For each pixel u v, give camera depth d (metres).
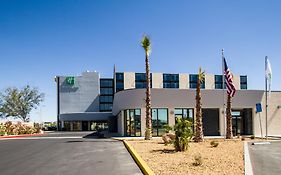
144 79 91.31
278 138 28.77
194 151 15.62
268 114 34.66
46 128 86.44
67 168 11.84
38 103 101.06
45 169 11.77
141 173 10.48
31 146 23.22
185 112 33.09
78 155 16.11
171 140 16.97
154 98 32.28
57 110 89.00
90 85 90.06
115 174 10.36
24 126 50.72
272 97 34.94
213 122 34.25
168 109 32.59
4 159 15.38
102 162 13.26
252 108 34.31
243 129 34.72
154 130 32.09
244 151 15.52
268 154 15.16
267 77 27.09
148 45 27.42
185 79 93.94
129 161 13.48
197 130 23.28
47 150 19.53
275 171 10.10
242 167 10.43
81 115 79.31
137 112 32.84
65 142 26.70
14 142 28.44
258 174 9.56
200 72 24.17
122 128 37.88
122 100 34.88
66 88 89.19
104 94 92.44
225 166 10.65
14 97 97.00
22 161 14.39
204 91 33.31
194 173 9.45
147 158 13.20
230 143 21.17
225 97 33.72
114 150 18.45
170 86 92.56
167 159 12.70
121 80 90.19
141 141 24.23
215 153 14.59
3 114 96.62
